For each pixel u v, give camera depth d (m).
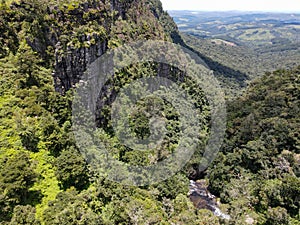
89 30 61.22
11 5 62.12
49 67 59.59
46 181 42.88
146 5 131.38
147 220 38.34
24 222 35.00
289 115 69.50
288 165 54.75
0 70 53.69
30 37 59.50
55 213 36.94
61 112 51.50
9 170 39.12
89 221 35.88
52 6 68.12
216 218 46.50
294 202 48.06
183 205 46.59
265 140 61.41
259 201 50.56
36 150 45.69
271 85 90.00
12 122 47.06
